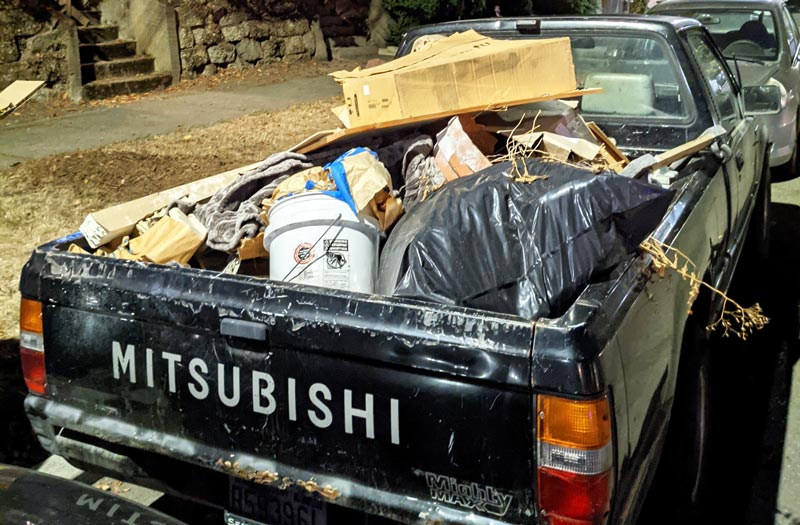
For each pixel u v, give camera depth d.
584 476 2.04
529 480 2.10
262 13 12.94
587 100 4.31
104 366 2.61
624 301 2.29
